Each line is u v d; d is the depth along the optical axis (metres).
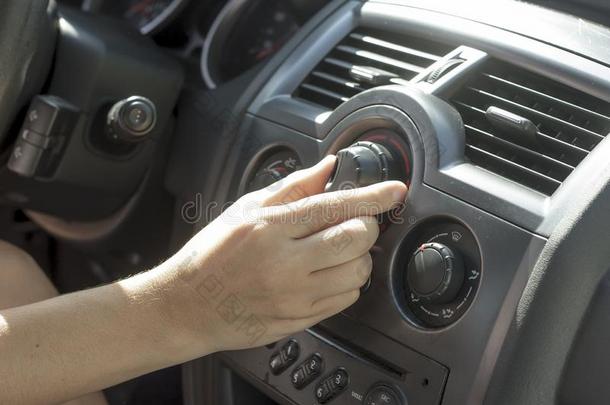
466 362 0.77
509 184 0.79
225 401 1.03
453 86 0.89
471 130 0.87
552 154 0.83
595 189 0.75
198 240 0.75
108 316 0.73
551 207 0.76
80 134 1.09
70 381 0.72
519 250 0.75
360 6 1.05
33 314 0.73
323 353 0.88
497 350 0.75
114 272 1.36
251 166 1.01
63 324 0.73
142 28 1.28
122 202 1.21
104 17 1.22
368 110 0.88
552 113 0.86
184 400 1.08
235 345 0.75
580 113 0.84
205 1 1.23
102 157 1.12
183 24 1.26
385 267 0.83
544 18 0.94
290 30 1.23
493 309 0.76
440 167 0.82
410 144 0.84
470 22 0.94
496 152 0.86
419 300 0.81
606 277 0.76
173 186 1.15
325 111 0.97
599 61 0.86
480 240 0.78
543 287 0.74
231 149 1.04
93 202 1.19
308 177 0.81
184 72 1.16
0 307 1.01
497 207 0.77
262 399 1.06
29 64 0.91
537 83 0.89
